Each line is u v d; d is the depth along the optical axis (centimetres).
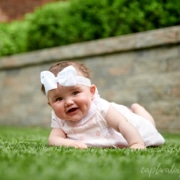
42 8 859
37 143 340
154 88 650
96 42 716
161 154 233
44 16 826
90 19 760
